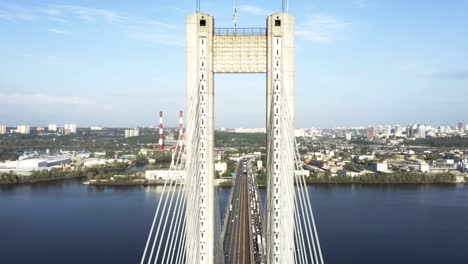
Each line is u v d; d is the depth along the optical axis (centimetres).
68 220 15775
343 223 15188
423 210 17600
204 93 4666
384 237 13475
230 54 4778
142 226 14762
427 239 13275
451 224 15150
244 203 18175
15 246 12662
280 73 4622
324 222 15350
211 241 4656
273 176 4447
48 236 13662
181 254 4888
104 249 12275
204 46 4688
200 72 4662
